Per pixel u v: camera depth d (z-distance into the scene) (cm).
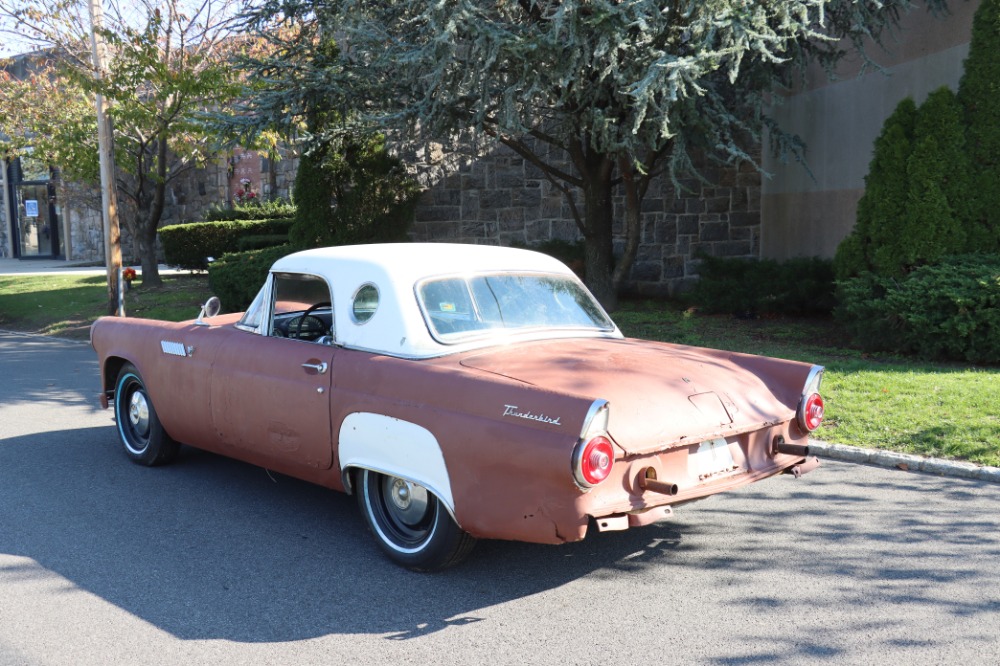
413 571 448
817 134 1459
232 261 1585
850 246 1074
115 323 678
